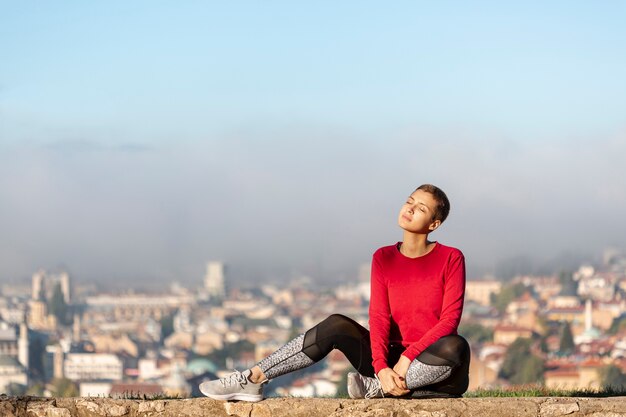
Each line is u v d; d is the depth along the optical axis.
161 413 6.91
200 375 169.00
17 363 176.75
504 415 6.55
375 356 6.71
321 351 6.84
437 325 6.67
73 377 185.50
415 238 6.87
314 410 6.73
